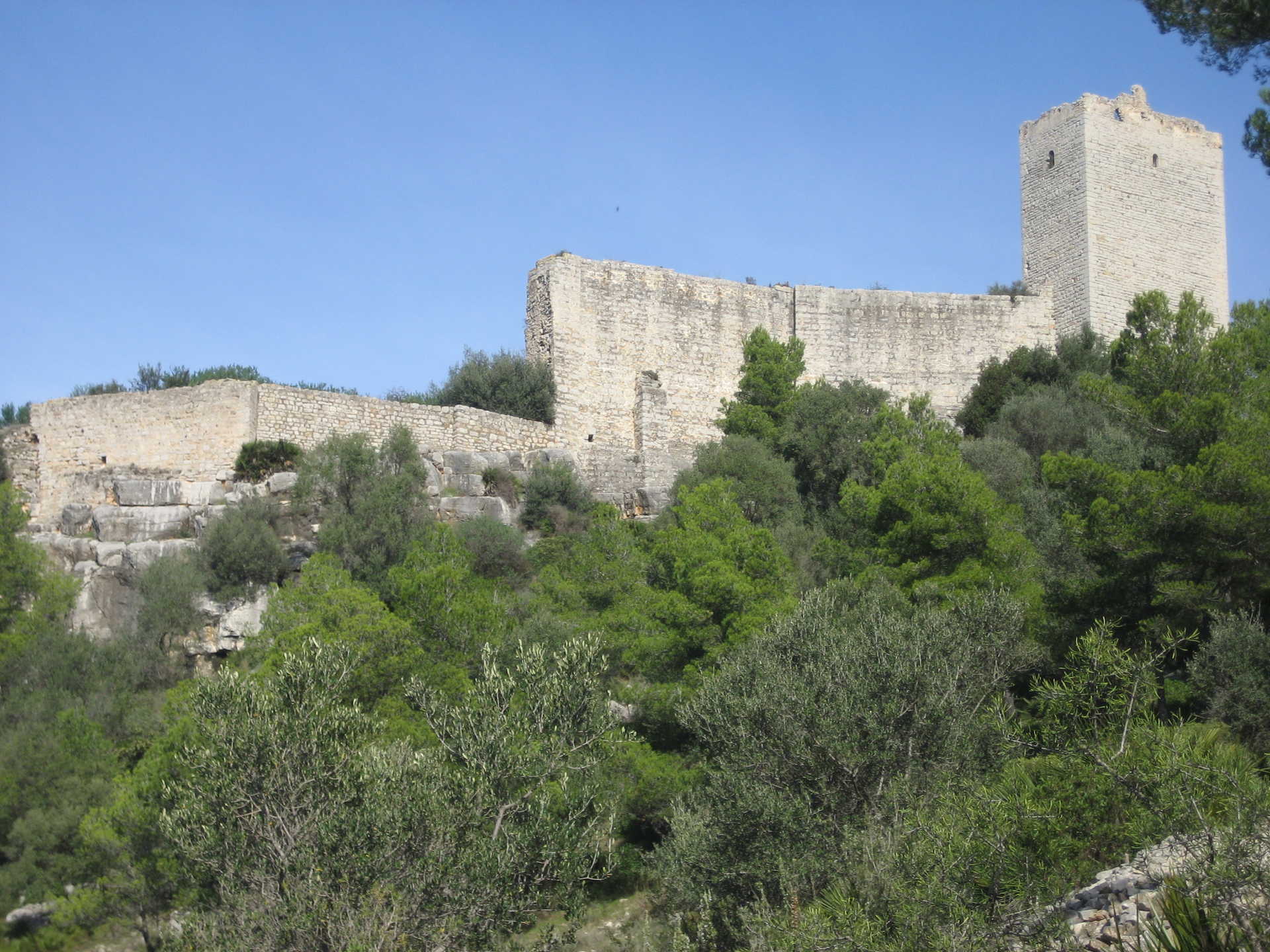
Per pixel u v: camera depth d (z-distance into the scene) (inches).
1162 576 1024.9
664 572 1480.1
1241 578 1011.9
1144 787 553.3
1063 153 2404.0
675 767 1180.5
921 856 628.4
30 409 1931.6
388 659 1255.5
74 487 1867.6
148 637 1593.3
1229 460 1012.5
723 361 2236.7
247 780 803.4
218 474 1835.6
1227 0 941.2
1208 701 896.9
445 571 1403.8
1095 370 2155.5
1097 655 606.9
